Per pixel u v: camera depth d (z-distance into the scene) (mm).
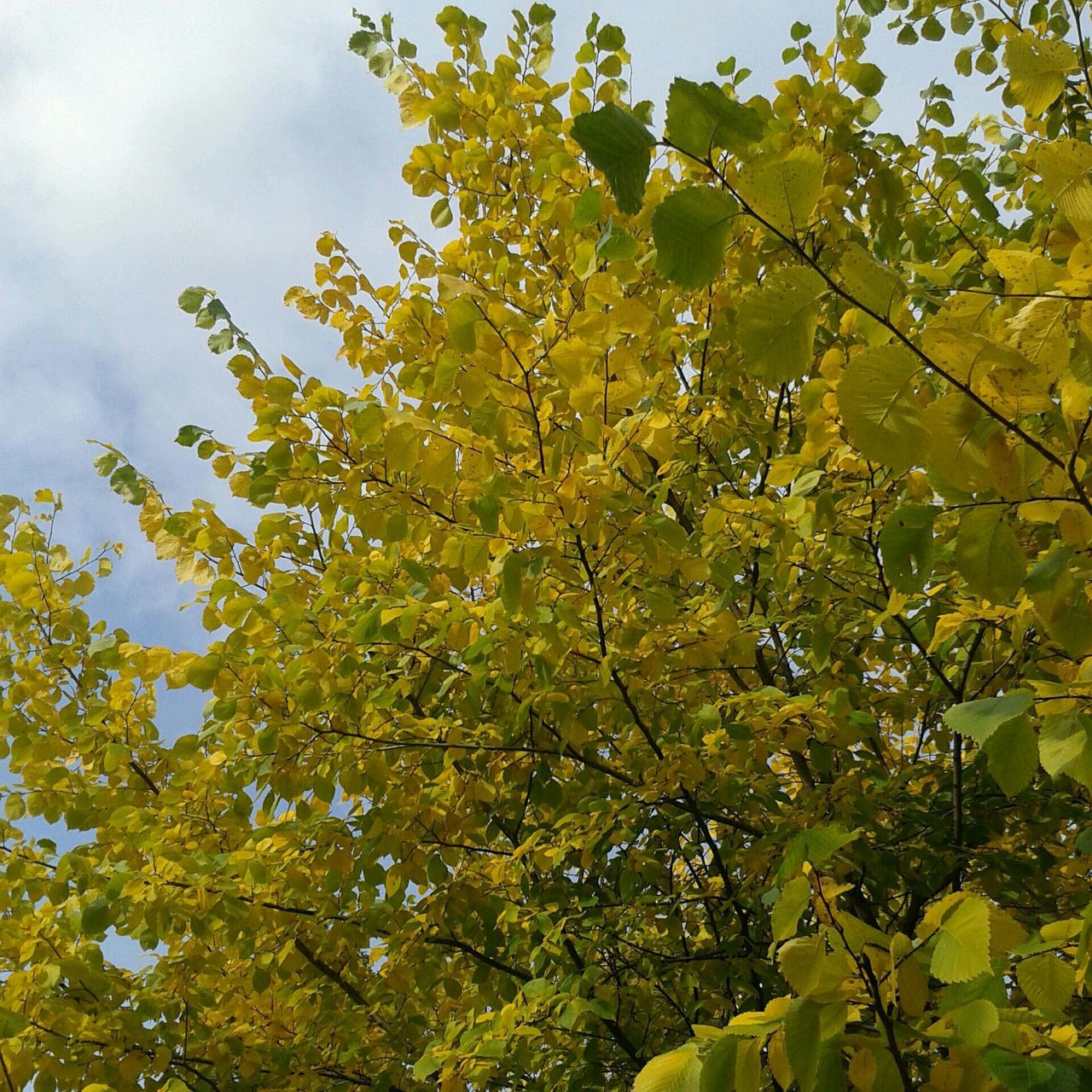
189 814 3064
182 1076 3229
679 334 3127
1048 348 936
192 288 3127
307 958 3314
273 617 2768
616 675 2650
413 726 2812
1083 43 3318
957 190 3777
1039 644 2498
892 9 4000
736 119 710
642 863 3023
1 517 3623
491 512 2045
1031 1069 956
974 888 2896
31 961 2912
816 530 2348
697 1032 1097
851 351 2686
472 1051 2486
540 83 3314
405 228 3281
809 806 2752
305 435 2738
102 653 2934
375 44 3406
